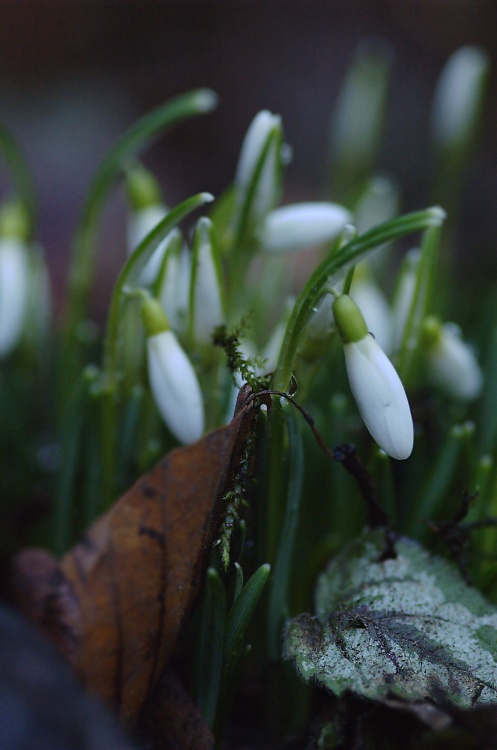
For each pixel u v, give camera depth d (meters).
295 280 0.63
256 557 0.31
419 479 0.36
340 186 0.48
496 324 0.40
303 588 0.34
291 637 0.30
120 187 0.88
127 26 1.21
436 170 0.43
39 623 0.31
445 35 1.14
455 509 0.35
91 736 0.26
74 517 0.36
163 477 0.30
